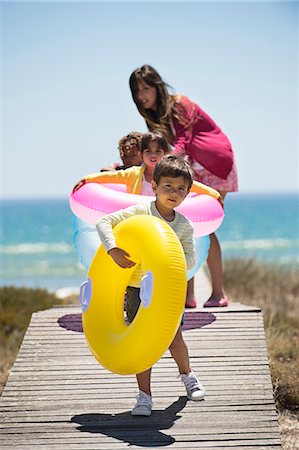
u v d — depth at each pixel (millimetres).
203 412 5949
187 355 6117
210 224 7348
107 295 6035
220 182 8203
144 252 5500
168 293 5301
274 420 5844
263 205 126188
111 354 5629
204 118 8242
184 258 5469
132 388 6422
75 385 6473
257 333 7340
